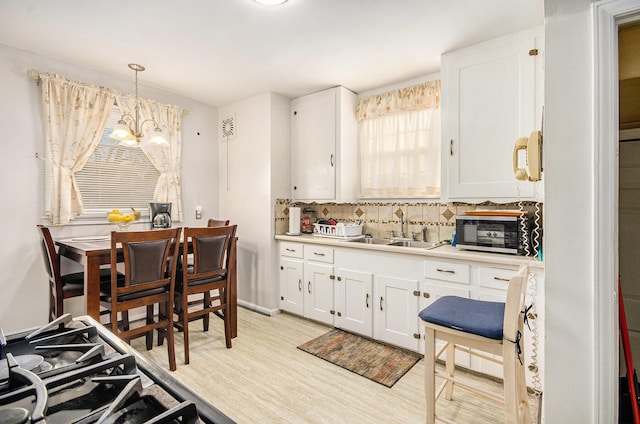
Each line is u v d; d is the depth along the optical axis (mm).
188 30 2156
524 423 1488
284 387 2059
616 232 1104
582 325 1157
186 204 3547
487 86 2268
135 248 2055
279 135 3443
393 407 1869
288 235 3402
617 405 1104
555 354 1204
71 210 2660
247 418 1766
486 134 2275
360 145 3344
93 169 2838
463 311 1531
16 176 2422
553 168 1203
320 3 1855
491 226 2221
